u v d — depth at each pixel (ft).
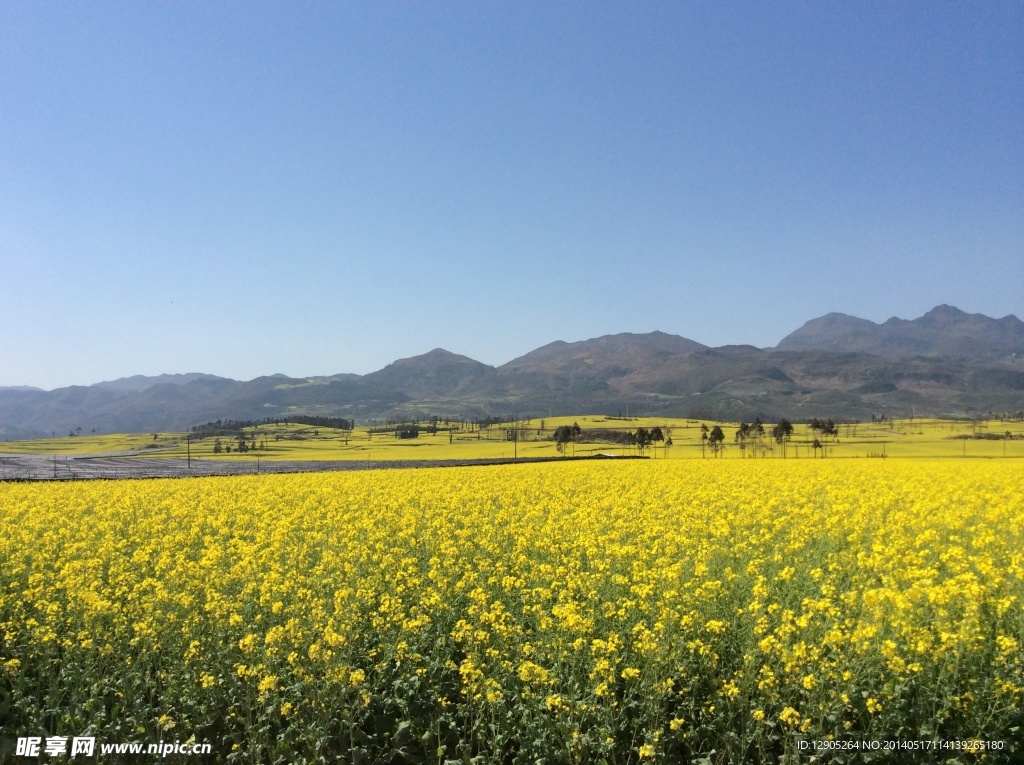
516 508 89.45
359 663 40.22
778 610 40.47
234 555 62.85
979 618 36.11
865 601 37.60
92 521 87.35
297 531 76.89
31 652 41.42
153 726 35.45
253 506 100.32
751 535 63.46
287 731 34.27
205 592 48.55
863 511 72.95
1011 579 42.63
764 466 178.60
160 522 85.20
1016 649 33.88
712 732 33.14
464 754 32.27
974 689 32.27
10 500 114.01
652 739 31.50
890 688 32.24
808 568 48.83
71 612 45.27
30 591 49.47
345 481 145.89
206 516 89.92
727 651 37.65
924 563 50.47
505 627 39.58
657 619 40.73
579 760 31.32
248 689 35.73
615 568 52.80
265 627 44.47
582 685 35.63
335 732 34.99
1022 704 31.73
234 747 33.63
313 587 51.78
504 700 34.68
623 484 124.26
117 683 37.45
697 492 100.73
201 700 36.96
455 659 41.65
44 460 463.83
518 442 579.48
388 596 45.16
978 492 96.17
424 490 118.32
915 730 31.35
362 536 70.28
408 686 36.83
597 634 41.24
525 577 52.16
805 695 32.40
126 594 49.96
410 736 34.40
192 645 38.65
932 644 33.78
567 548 61.21
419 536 70.13
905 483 112.16
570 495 109.29
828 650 35.40
